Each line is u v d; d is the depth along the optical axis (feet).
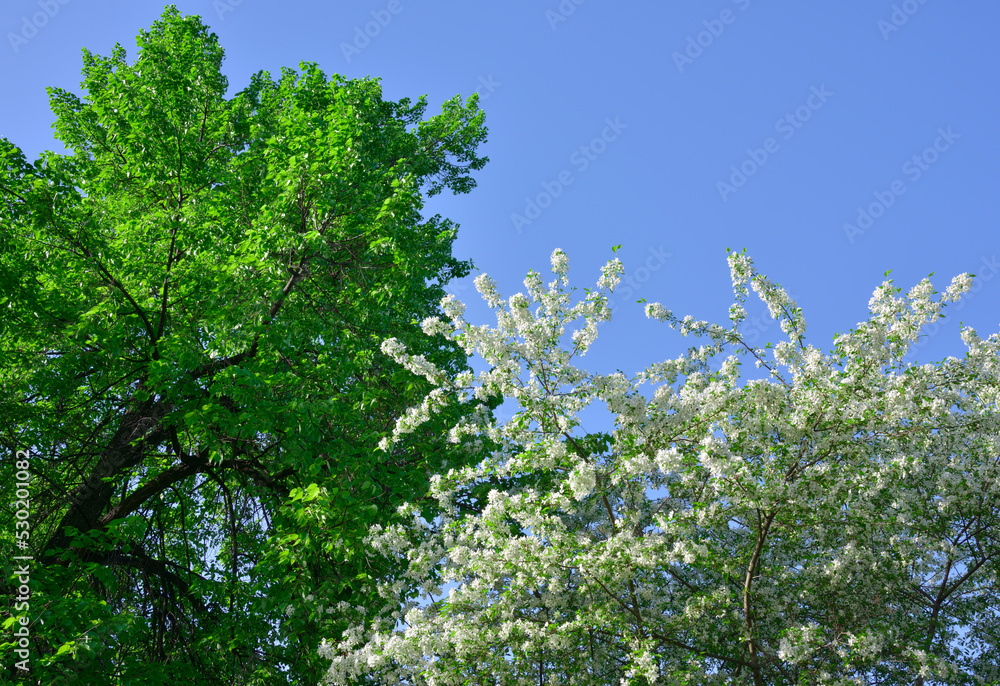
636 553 27.61
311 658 32.01
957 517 32.91
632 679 26.13
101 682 29.40
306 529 33.94
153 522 40.78
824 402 27.99
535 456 27.68
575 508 30.66
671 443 28.91
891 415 27.30
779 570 31.76
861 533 30.53
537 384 28.60
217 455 34.01
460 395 31.45
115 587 34.99
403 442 38.52
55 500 35.47
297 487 35.83
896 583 31.68
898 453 28.96
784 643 26.96
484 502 34.83
